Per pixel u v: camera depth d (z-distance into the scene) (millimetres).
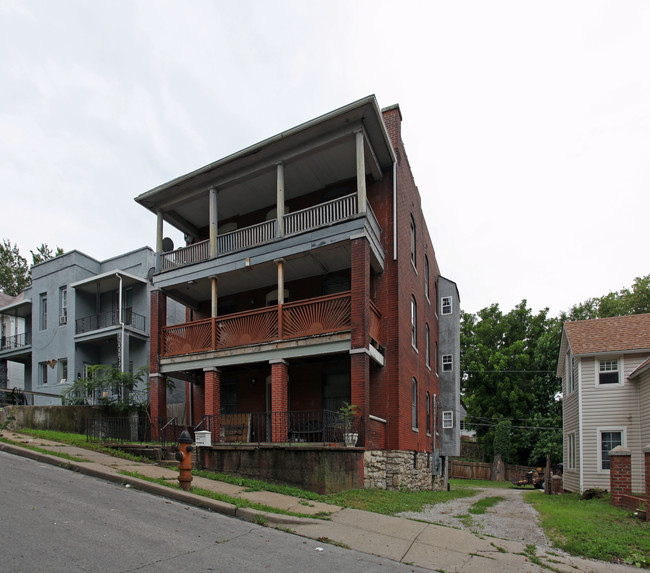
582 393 18406
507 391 39094
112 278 23281
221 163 16031
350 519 8406
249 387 17797
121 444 13422
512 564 6613
